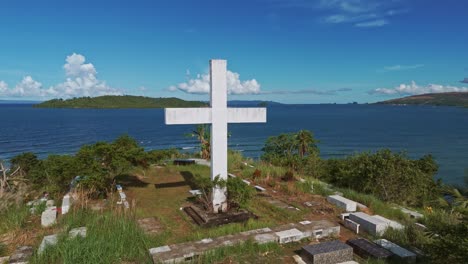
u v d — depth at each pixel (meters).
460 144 62.94
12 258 6.36
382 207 10.55
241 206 9.64
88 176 10.84
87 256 6.32
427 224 8.52
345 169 14.92
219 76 9.60
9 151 46.56
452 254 5.16
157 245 7.18
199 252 6.57
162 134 76.94
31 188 11.59
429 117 144.00
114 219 8.41
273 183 13.27
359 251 7.16
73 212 8.97
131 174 15.16
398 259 6.76
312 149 23.75
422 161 18.22
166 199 11.31
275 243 7.23
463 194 6.20
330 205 10.66
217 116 9.68
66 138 63.38
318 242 7.71
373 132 84.62
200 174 15.31
